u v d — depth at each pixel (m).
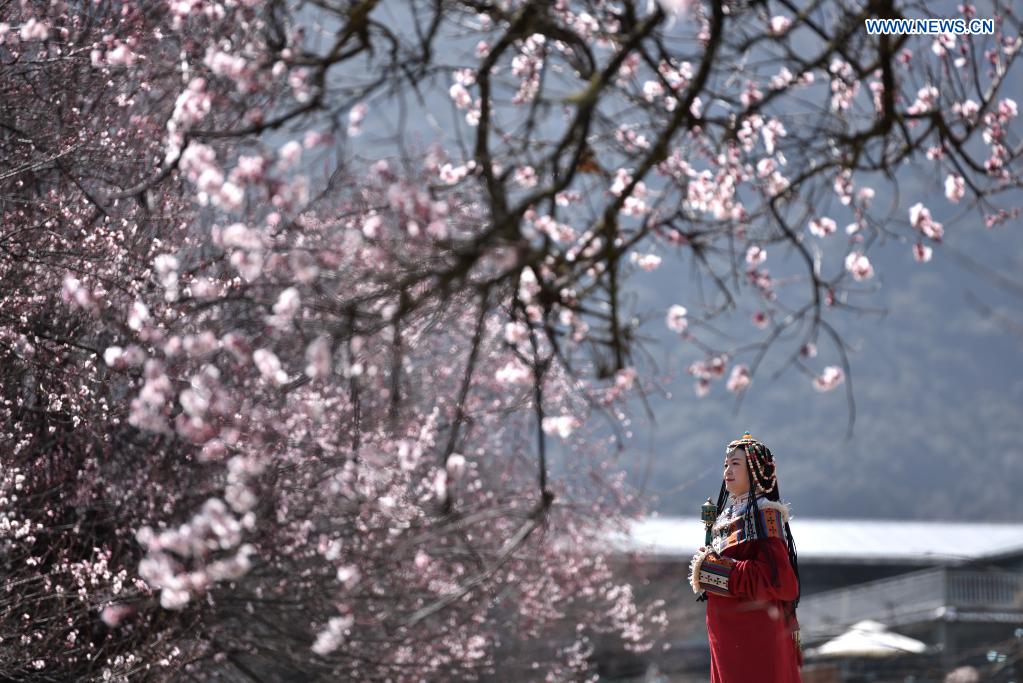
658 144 7.49
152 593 12.87
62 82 13.98
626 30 8.33
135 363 10.48
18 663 12.23
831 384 8.54
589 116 7.25
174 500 14.78
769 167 10.23
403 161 8.66
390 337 8.13
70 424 14.07
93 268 12.80
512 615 24.30
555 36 7.94
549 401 17.88
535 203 7.07
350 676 17.59
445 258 7.30
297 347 13.93
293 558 16.98
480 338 7.29
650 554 34.00
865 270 9.45
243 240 8.69
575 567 24.38
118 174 14.02
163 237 13.83
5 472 12.66
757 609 10.09
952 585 48.66
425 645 18.50
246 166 8.41
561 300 7.40
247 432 13.14
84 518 14.41
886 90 8.23
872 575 76.69
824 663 28.36
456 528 8.62
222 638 16.77
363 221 9.88
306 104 8.18
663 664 40.09
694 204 10.23
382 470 14.75
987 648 17.22
